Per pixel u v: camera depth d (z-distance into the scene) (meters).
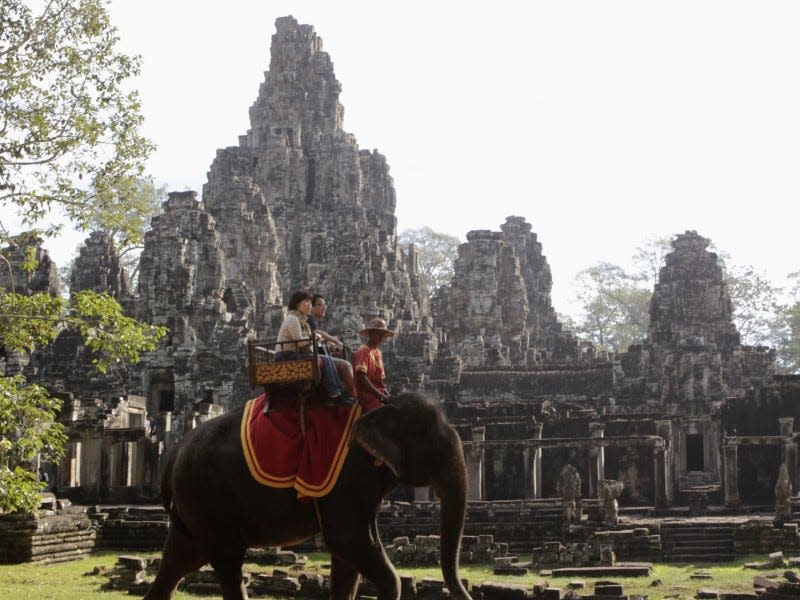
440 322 109.88
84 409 62.19
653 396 75.00
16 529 35.81
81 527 39.16
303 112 112.50
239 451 14.43
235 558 14.76
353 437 14.06
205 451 14.62
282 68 112.44
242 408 15.02
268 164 107.44
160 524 43.41
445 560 13.68
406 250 119.62
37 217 28.97
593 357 100.00
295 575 29.08
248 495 14.33
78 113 29.14
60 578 31.50
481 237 93.81
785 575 27.28
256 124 112.44
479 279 92.69
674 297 79.50
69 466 60.44
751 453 63.34
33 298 28.00
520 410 65.69
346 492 13.98
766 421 63.50
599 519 45.88
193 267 79.06
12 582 30.19
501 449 65.81
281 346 14.77
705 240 80.88
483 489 64.88
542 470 65.88
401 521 46.56
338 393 14.33
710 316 79.19
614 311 134.50
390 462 13.63
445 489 13.84
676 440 71.94
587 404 75.38
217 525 14.55
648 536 41.78
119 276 96.12
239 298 84.06
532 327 116.56
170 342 76.69
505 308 98.31
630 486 63.75
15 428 28.25
